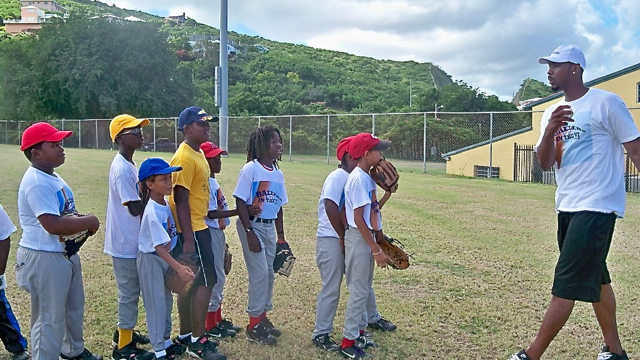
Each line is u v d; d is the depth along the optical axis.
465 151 20.77
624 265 6.41
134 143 3.86
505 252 7.09
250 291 4.20
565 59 3.60
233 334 4.33
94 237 7.63
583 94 3.65
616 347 3.75
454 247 7.34
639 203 11.98
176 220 3.93
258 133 4.25
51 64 39.62
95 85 39.84
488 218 9.66
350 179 3.92
